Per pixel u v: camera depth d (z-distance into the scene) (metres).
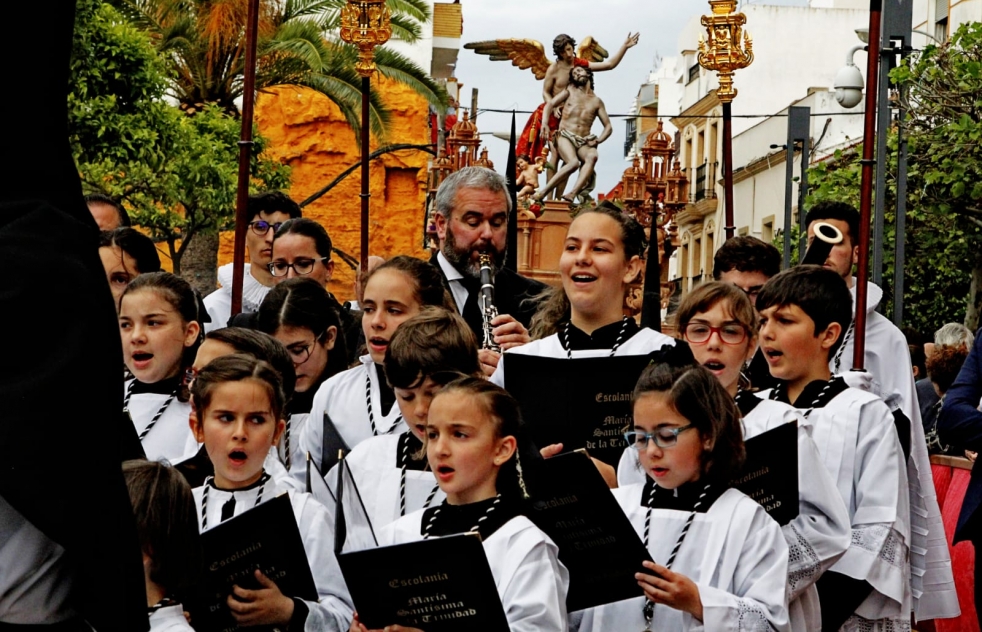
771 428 5.41
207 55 22.95
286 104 28.48
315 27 23.27
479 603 4.27
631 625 5.20
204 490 5.41
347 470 4.80
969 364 7.32
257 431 5.30
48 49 3.02
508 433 4.90
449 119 28.69
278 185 24.28
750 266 7.39
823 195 21.83
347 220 28.61
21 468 2.86
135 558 3.01
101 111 19.30
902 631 5.85
